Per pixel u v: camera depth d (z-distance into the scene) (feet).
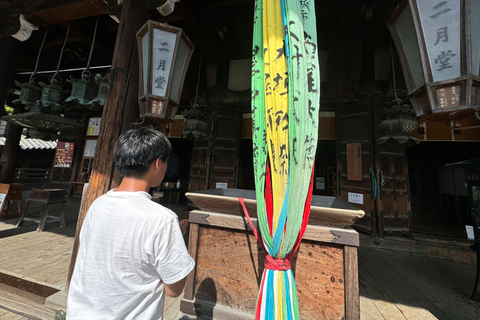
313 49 3.76
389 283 8.55
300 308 4.65
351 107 15.05
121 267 2.37
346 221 4.38
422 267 10.37
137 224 2.47
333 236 4.44
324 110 16.14
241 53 18.33
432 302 7.20
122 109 7.13
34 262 8.54
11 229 12.82
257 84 4.20
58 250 10.03
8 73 11.43
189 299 5.48
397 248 12.78
